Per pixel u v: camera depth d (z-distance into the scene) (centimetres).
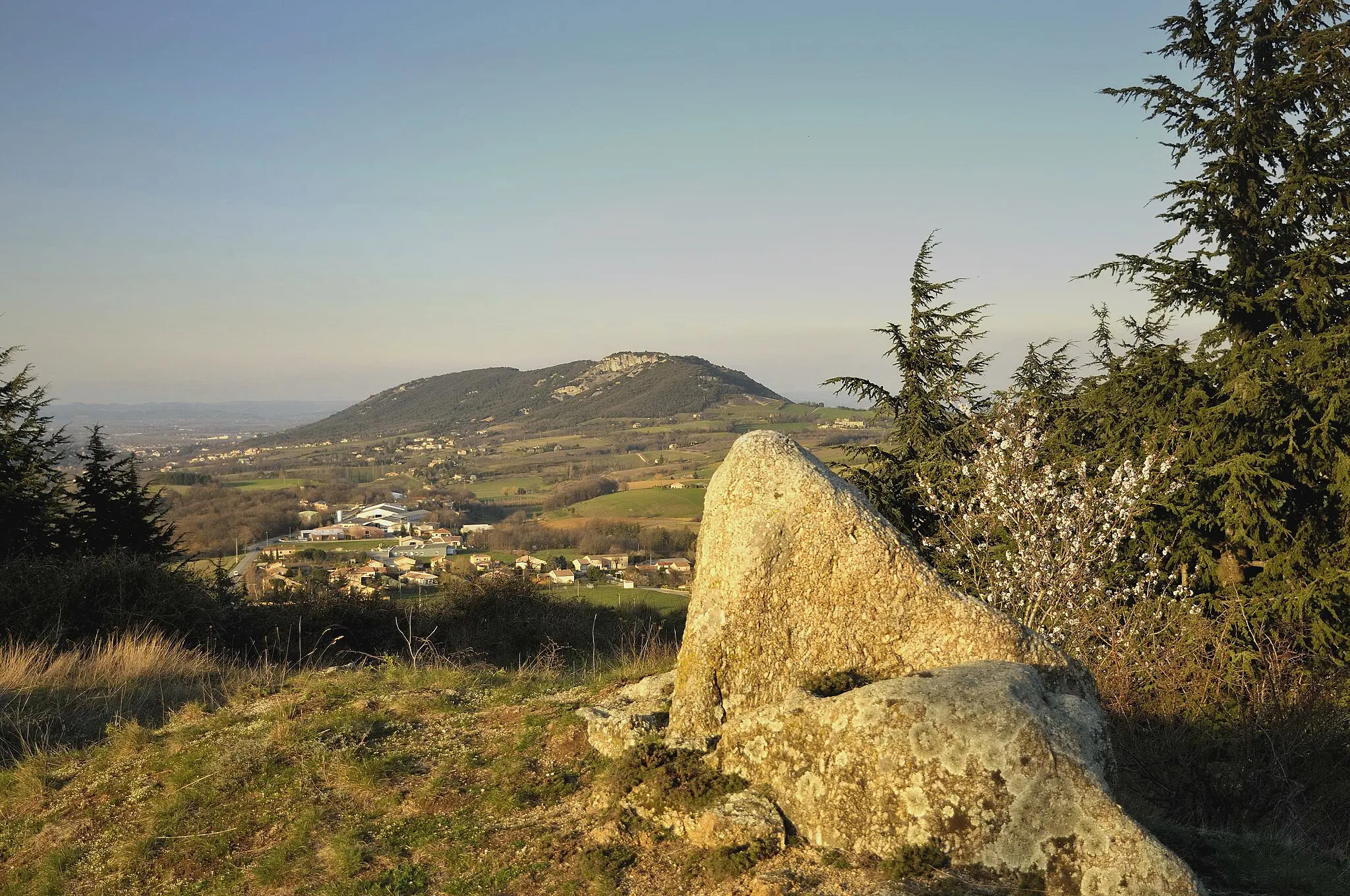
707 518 554
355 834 511
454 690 784
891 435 1628
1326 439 1062
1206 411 1144
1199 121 1298
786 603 518
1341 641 980
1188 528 1103
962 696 414
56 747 726
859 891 386
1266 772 623
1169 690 707
